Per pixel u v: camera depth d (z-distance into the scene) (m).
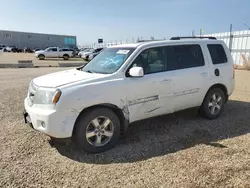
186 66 4.81
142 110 4.23
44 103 3.59
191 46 5.00
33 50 61.78
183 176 3.06
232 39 17.84
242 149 3.81
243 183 2.88
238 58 17.36
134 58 4.21
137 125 4.92
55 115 3.46
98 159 3.58
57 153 3.75
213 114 5.32
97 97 3.71
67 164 3.42
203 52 5.13
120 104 3.96
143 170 3.23
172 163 3.40
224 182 2.91
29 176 3.10
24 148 3.90
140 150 3.86
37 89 3.75
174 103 4.63
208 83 5.10
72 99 3.52
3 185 2.90
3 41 76.44
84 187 2.87
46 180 3.02
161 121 5.19
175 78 4.56
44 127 3.54
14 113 5.79
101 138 3.88
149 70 4.35
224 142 4.11
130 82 4.04
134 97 4.10
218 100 5.41
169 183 2.92
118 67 4.13
